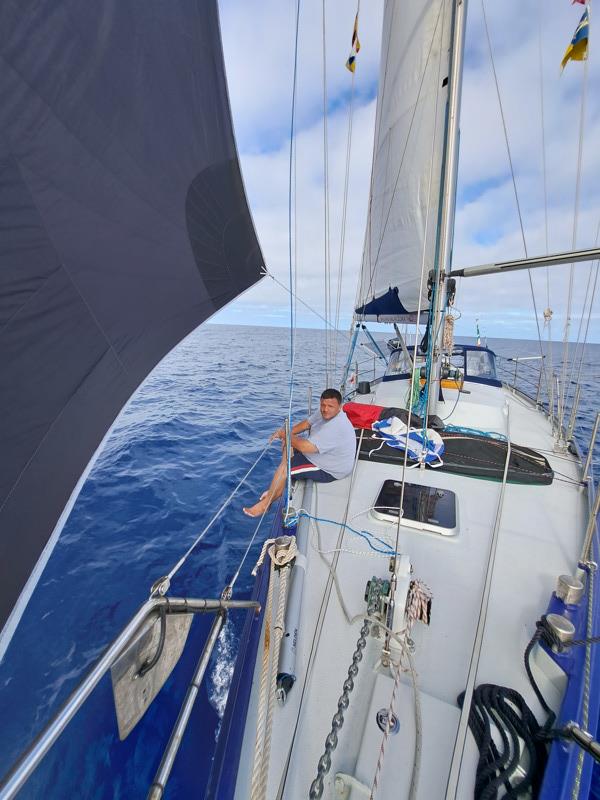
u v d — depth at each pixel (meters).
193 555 4.06
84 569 3.82
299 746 1.26
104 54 1.15
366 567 2.02
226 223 1.69
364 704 1.38
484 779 1.10
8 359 0.83
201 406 9.77
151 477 5.74
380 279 5.03
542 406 4.98
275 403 10.14
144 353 1.16
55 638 3.09
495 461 3.04
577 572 1.80
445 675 1.47
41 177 0.96
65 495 0.83
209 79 1.62
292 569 1.93
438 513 2.41
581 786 1.05
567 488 2.80
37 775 2.22
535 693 1.38
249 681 1.46
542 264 2.34
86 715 2.54
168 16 1.40
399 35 4.14
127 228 1.19
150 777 2.20
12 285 0.86
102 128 1.14
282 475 2.77
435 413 3.71
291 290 1.70
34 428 0.83
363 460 3.22
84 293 1.02
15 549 0.74
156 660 0.99
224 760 1.21
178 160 1.43
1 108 0.89
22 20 0.94
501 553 2.14
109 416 0.99
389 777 1.14
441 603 1.81
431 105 3.87
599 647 1.47
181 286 1.38
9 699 2.64
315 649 1.58
